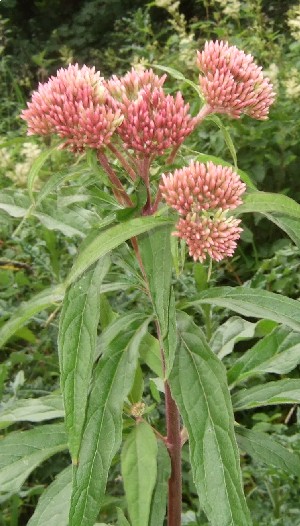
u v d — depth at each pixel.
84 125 0.35
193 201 0.35
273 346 0.43
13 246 0.82
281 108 1.03
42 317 0.67
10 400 0.58
